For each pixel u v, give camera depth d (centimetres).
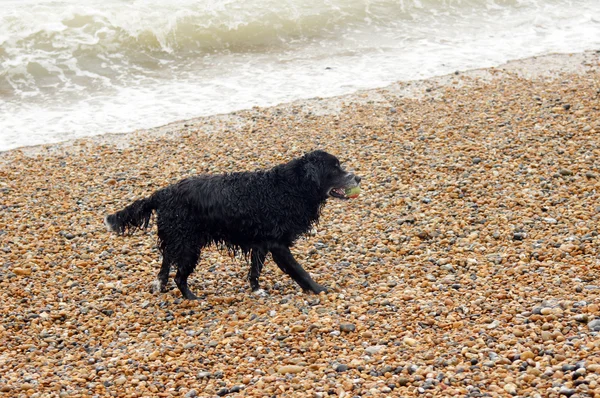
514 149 1517
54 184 1527
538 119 1684
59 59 2292
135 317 993
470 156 1503
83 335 947
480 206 1271
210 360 846
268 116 1875
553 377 706
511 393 692
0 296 1054
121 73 2238
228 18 2589
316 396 732
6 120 1905
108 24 2466
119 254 1202
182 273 1031
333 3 2755
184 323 969
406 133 1689
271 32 2547
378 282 1031
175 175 1549
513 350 774
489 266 1038
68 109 1980
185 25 2522
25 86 2134
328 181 1016
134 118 1908
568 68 2122
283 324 923
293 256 1105
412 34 2541
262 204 995
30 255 1194
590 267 982
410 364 771
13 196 1463
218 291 1071
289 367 799
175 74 2238
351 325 885
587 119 1655
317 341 865
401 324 884
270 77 2191
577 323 812
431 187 1370
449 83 2053
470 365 760
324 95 2019
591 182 1317
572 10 2755
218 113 1922
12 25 2411
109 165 1622
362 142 1656
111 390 791
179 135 1784
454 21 2669
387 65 2256
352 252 1147
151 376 820
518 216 1208
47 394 777
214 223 1004
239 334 906
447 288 978
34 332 955
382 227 1228
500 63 2217
